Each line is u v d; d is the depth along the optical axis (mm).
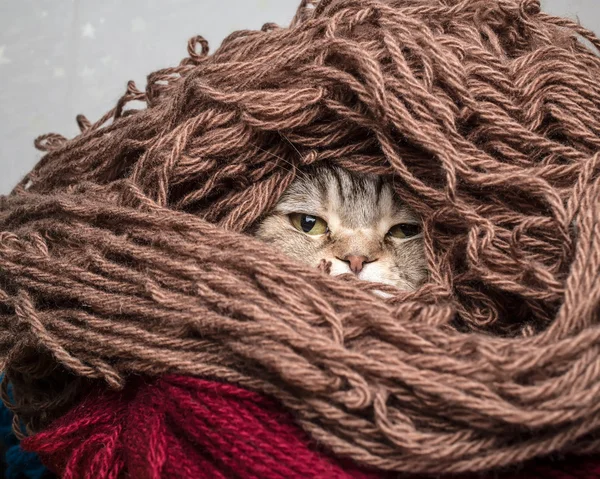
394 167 768
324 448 626
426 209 796
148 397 692
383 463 587
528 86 776
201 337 674
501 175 697
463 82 755
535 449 575
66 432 707
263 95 755
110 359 723
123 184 790
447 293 739
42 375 852
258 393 652
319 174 927
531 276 695
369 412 601
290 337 605
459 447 572
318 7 869
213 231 715
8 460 962
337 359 594
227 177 816
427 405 591
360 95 742
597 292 606
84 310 738
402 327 613
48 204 823
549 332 596
